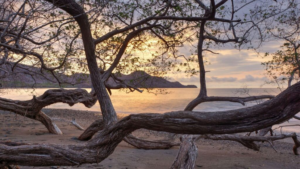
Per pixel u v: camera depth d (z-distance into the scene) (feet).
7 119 57.16
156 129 9.78
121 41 30.17
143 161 24.62
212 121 8.26
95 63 18.53
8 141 11.58
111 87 32.71
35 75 28.60
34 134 38.01
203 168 23.70
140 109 107.55
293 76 26.84
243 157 29.60
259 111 7.61
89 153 11.37
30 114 36.45
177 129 9.09
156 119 9.49
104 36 26.63
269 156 31.27
